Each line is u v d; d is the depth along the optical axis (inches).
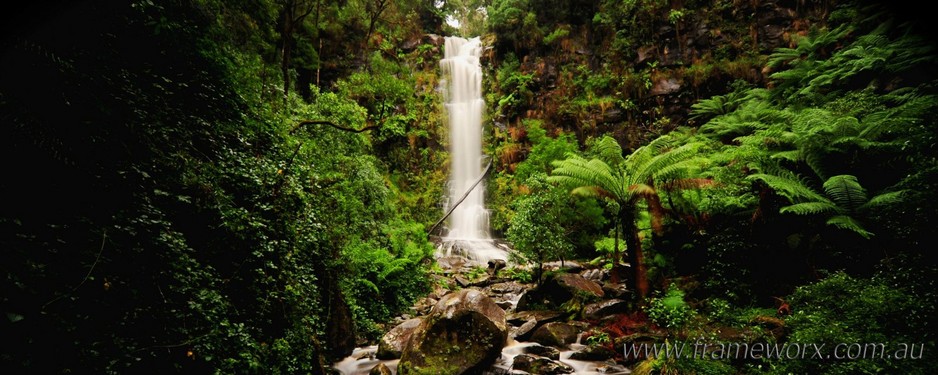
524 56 788.6
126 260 115.4
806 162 246.8
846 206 208.7
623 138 654.5
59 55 117.0
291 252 178.1
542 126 716.0
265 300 157.0
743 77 582.9
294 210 191.9
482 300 239.0
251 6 287.7
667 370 168.2
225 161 173.5
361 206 296.4
